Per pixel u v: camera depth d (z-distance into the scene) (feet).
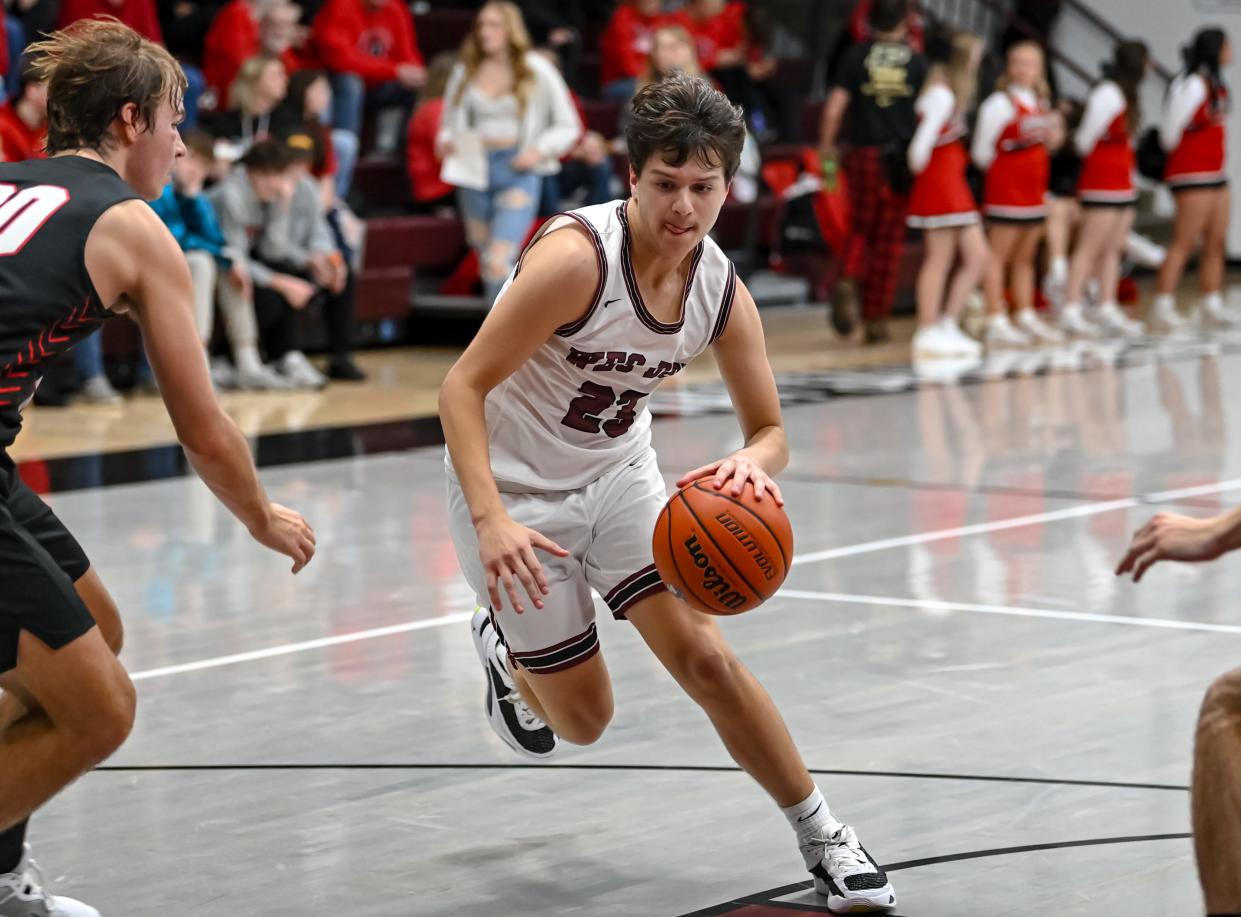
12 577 11.80
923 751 17.48
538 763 17.46
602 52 60.75
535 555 13.88
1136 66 54.60
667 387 45.57
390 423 39.60
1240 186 79.97
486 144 48.78
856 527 28.60
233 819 15.94
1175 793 16.14
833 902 13.57
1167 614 23.00
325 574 25.79
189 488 32.50
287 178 43.68
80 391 43.01
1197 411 40.52
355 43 52.70
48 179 12.29
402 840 15.39
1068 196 58.85
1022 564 25.89
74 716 12.03
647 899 13.98
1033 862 14.49
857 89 51.72
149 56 12.77
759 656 21.17
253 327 44.14
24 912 13.04
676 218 12.85
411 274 52.75
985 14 75.00
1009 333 54.13
